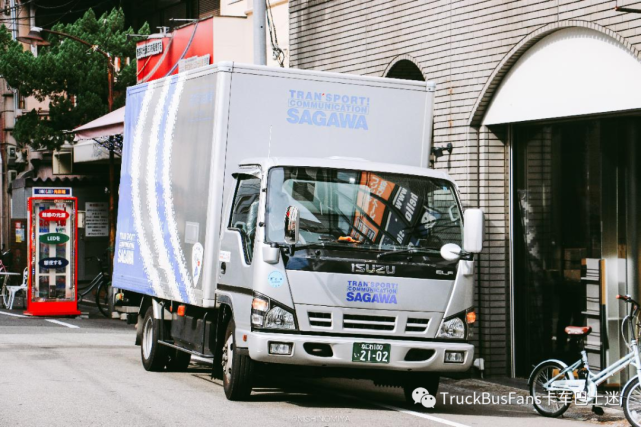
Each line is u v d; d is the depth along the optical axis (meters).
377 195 10.20
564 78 12.29
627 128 12.12
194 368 13.77
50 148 28.86
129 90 14.27
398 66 15.70
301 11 18.30
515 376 13.74
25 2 35.44
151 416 9.30
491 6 13.36
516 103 13.15
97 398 10.37
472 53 13.75
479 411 10.91
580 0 11.78
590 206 12.59
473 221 10.05
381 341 9.78
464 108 13.92
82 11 34.72
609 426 10.12
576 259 12.83
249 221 10.27
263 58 15.72
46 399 10.23
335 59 17.23
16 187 34.59
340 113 11.21
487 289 13.73
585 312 12.69
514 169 13.76
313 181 10.13
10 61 28.09
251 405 10.19
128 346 16.34
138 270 13.36
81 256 32.03
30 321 21.53
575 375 10.69
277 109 11.02
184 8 27.06
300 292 9.73
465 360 10.05
